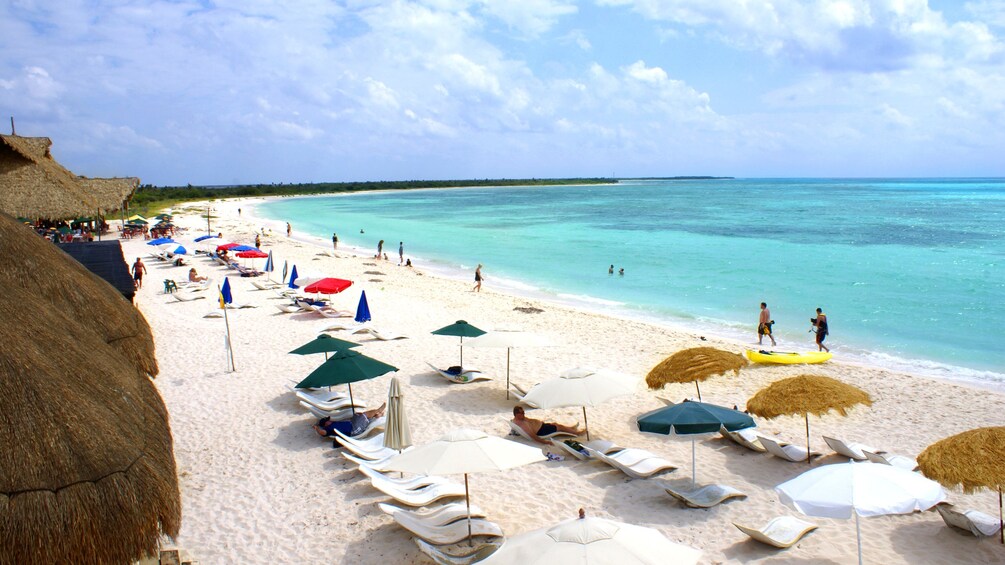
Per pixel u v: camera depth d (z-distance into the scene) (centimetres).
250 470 1112
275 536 905
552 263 4131
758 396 1130
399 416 1000
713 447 1208
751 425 992
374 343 1986
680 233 5806
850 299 2806
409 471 808
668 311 2677
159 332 2066
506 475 1093
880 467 747
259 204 12962
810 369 1727
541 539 588
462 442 845
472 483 1065
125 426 568
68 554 459
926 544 860
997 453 811
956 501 999
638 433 1286
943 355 1973
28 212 2766
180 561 795
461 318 2378
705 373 1278
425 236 6025
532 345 1464
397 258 4472
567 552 561
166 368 1686
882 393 1522
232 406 1414
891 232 5538
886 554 838
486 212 9794
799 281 3256
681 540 877
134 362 810
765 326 2081
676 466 1124
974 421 1334
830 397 1077
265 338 2005
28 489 459
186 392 1501
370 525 930
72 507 468
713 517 939
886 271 3484
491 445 847
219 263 3753
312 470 1110
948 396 1498
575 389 1162
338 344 1433
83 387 567
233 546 881
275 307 2511
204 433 1271
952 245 4553
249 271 3325
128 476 511
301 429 1290
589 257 4366
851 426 1312
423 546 827
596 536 577
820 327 1956
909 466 1045
